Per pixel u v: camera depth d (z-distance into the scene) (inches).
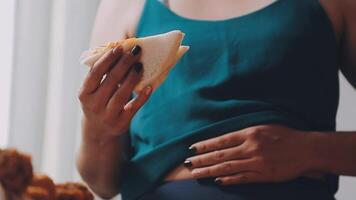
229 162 38.1
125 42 36.4
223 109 38.9
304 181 38.8
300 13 40.1
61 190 32.0
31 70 60.2
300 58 39.5
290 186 38.3
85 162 43.3
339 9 41.3
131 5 45.6
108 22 46.3
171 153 39.1
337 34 41.5
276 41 39.4
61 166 61.2
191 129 39.1
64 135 61.4
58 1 61.9
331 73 40.7
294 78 39.4
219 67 39.6
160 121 40.2
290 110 39.4
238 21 40.4
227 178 37.9
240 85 39.2
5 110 59.7
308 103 39.6
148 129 40.6
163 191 38.9
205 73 39.9
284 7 40.4
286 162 38.3
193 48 40.3
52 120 61.3
